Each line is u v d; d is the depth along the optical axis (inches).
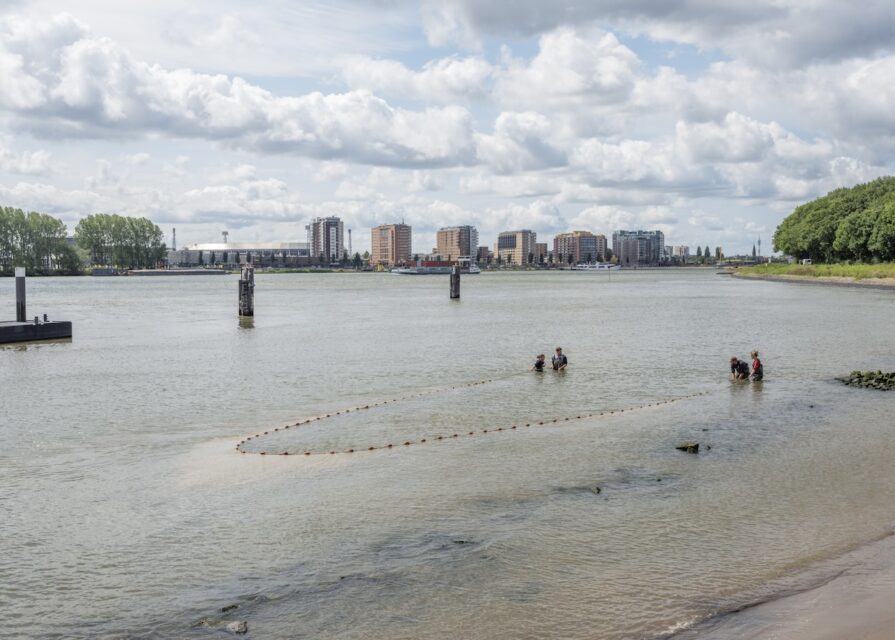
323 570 762.8
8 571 774.5
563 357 2174.0
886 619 629.6
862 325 3555.6
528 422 1480.1
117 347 2856.8
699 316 4261.8
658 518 898.7
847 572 733.9
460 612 669.3
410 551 805.9
